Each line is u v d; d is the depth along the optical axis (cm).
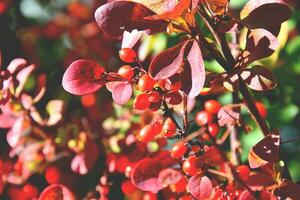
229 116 40
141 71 38
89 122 54
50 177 54
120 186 52
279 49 54
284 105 57
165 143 44
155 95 38
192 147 39
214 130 41
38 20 70
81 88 38
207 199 39
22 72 48
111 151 51
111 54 62
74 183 54
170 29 36
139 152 48
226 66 38
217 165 39
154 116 48
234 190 39
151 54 55
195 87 35
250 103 40
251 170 44
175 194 45
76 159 51
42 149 52
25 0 69
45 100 57
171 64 36
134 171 40
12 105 50
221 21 37
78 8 68
